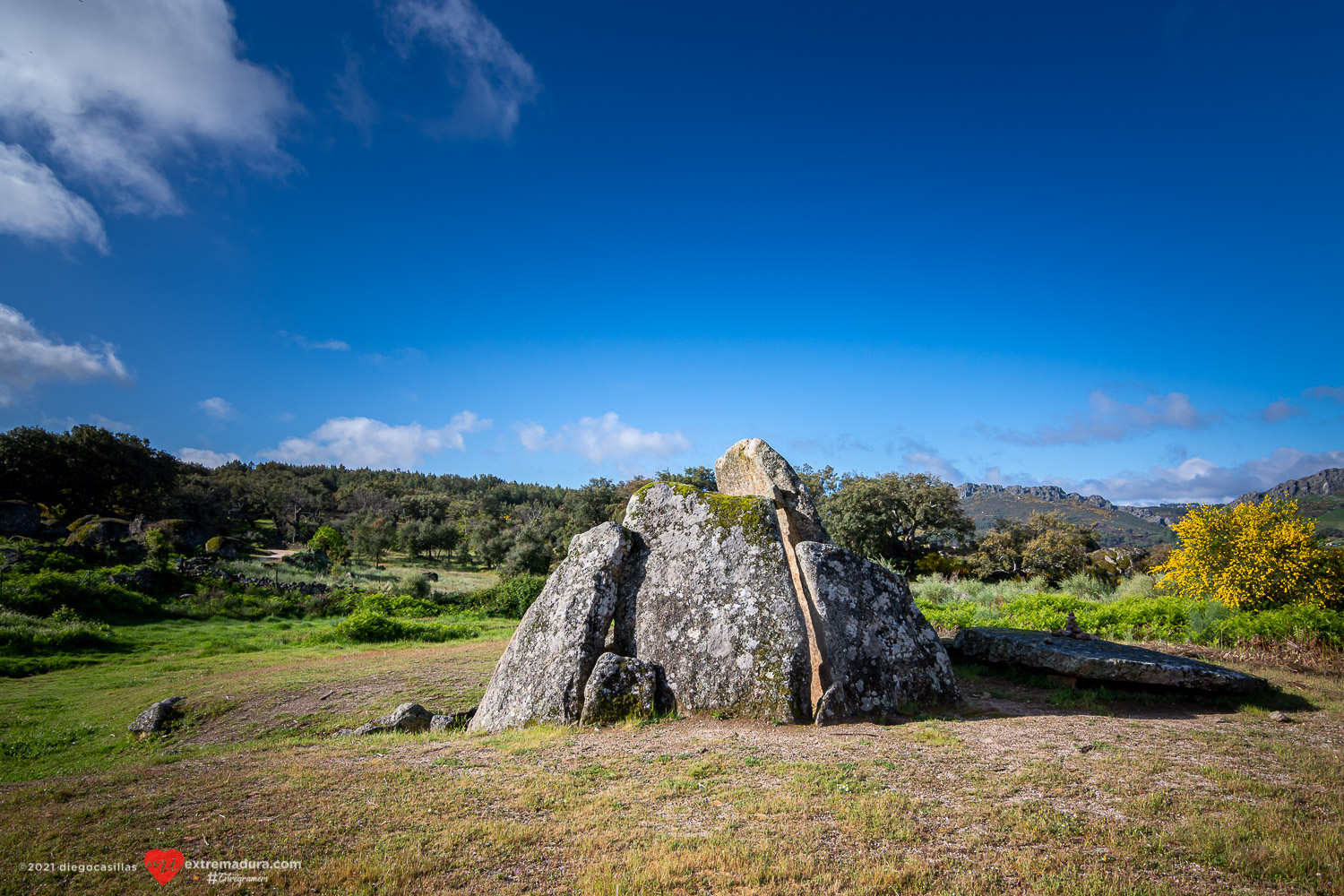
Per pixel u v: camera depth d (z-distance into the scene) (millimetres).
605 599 9023
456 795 5324
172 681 14094
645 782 5586
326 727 10086
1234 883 3680
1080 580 21984
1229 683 8383
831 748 6492
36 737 10305
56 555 25891
